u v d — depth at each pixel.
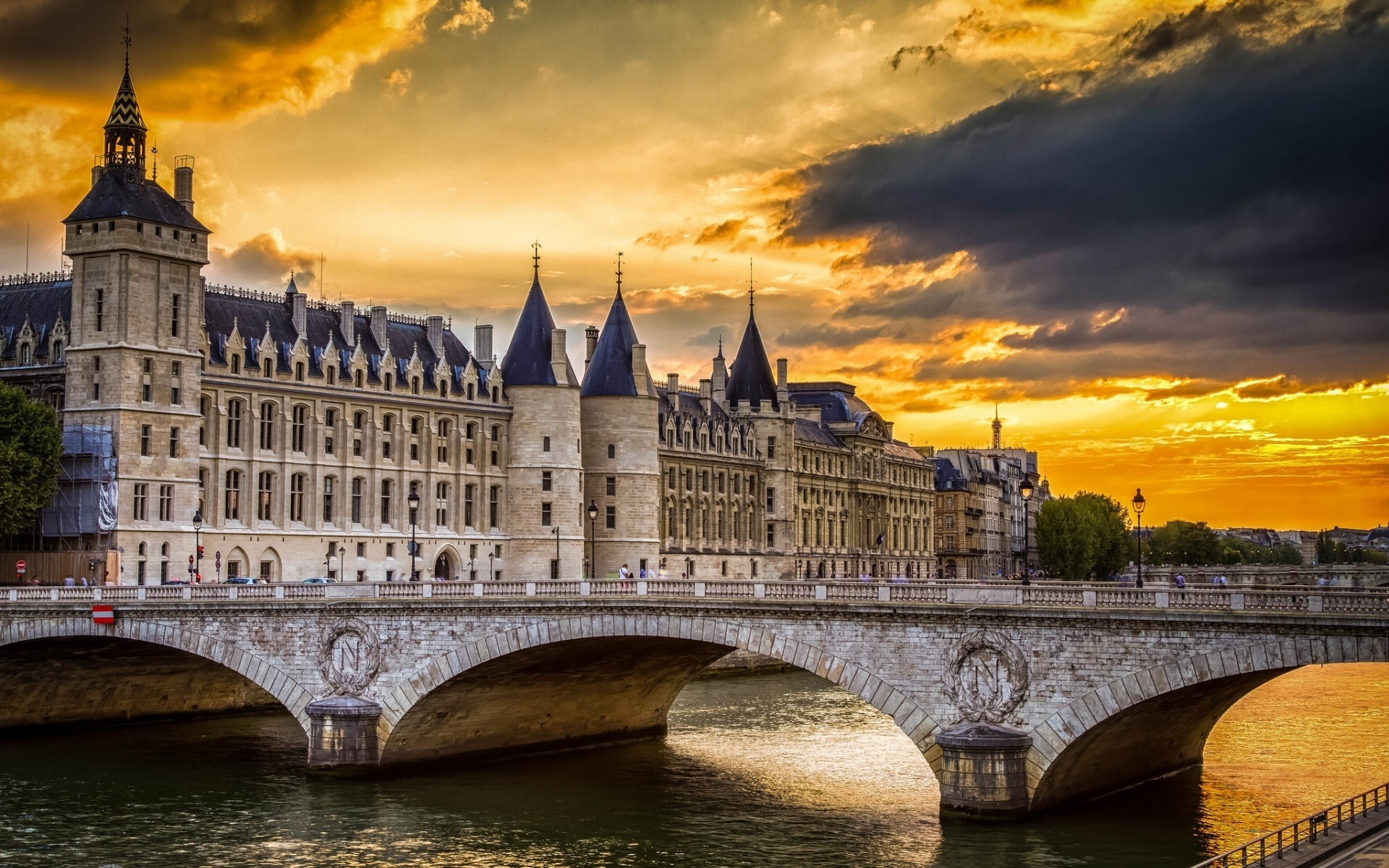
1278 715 103.88
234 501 131.50
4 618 95.69
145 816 76.00
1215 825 67.88
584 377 166.38
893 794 79.69
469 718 88.56
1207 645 62.59
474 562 152.00
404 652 85.19
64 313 128.88
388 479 145.00
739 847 68.88
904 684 70.12
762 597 75.44
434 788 82.19
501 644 82.50
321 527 137.88
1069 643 65.94
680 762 90.06
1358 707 108.31
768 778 84.88
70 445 121.88
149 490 122.56
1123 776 75.56
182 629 90.94
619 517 161.50
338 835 72.00
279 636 88.38
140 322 123.19
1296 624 60.28
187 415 125.75
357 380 142.50
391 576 143.75
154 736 100.94
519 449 155.62
